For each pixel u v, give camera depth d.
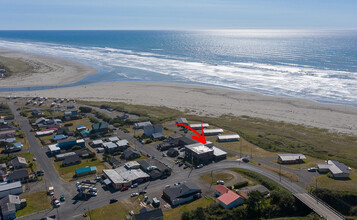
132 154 90.69
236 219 59.84
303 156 88.69
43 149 96.62
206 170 82.62
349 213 64.12
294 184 73.94
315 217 58.59
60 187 72.75
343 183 74.25
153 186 73.75
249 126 122.38
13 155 90.62
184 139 101.56
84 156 90.56
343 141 105.38
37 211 62.69
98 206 64.62
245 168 83.31
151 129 109.81
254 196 63.44
